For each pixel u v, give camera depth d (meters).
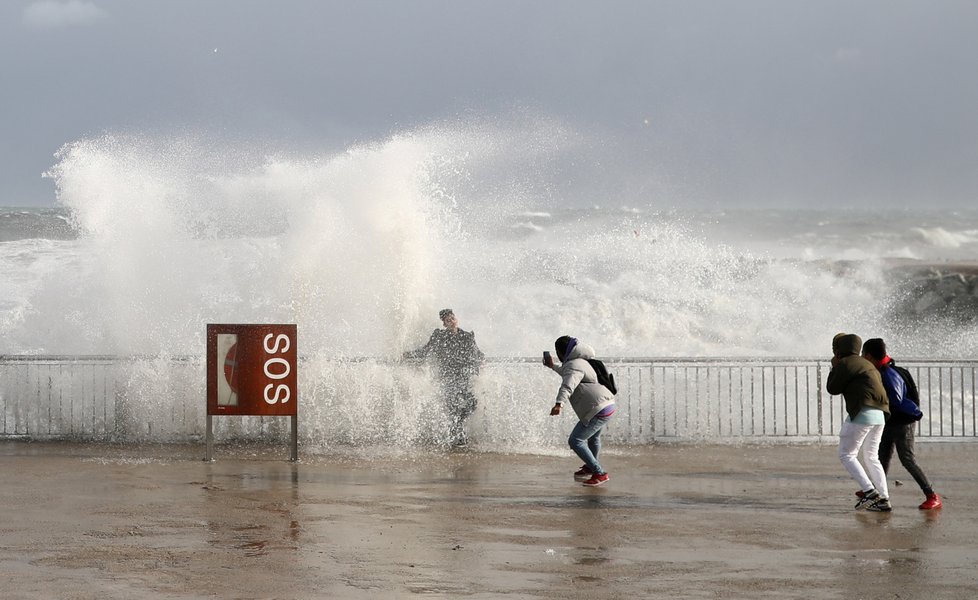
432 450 18.47
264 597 8.77
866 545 11.02
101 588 9.03
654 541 11.15
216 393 16.70
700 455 18.11
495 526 11.88
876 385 13.13
